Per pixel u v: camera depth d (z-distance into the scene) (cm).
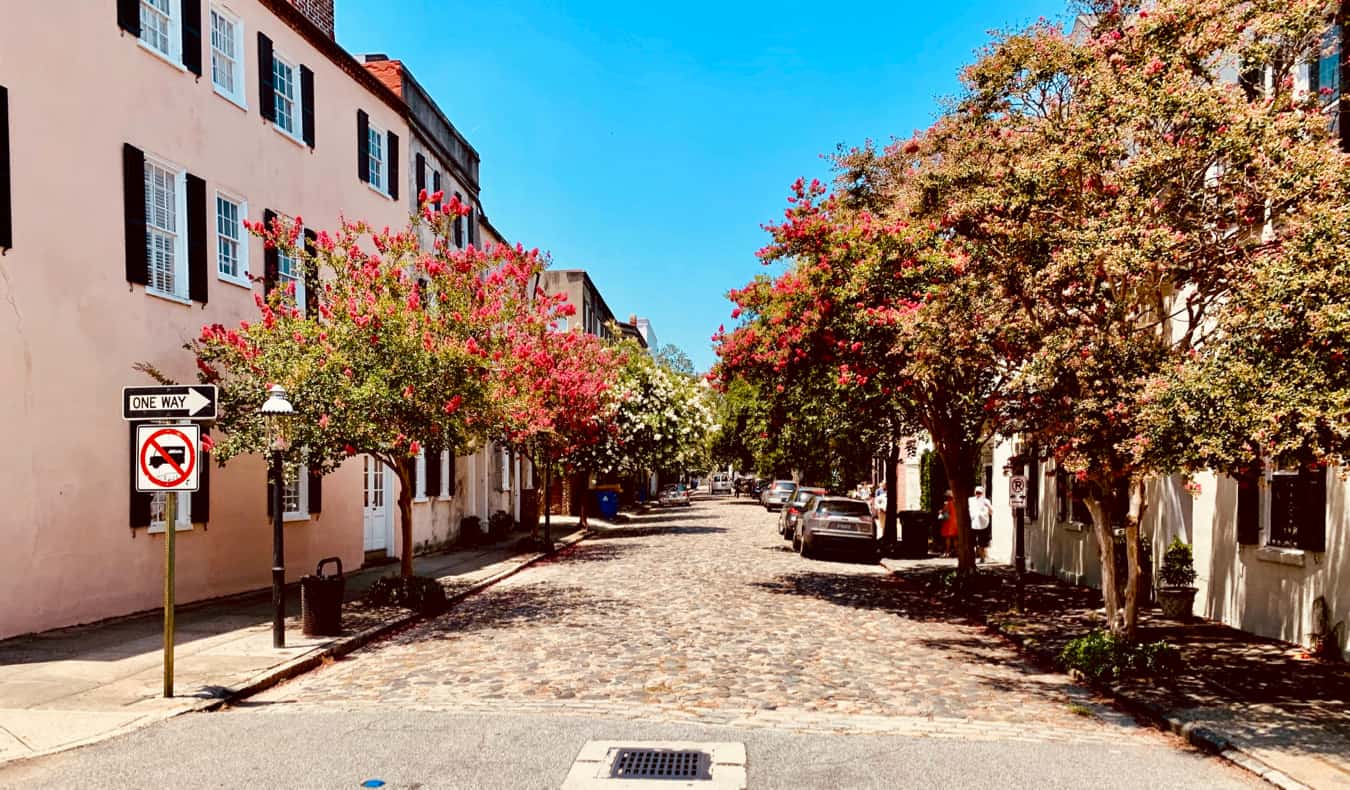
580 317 4834
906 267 1365
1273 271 671
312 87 1781
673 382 3656
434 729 715
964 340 980
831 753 661
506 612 1370
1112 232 797
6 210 1051
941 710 812
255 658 967
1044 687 915
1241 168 820
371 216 2038
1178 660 920
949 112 1184
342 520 1864
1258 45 893
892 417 1939
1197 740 711
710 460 5234
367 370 1230
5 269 1050
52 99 1122
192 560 1387
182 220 1379
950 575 1639
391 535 2148
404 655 1045
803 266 1547
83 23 1176
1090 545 1695
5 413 1047
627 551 2438
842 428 2328
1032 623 1268
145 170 1311
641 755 646
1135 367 816
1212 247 841
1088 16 1170
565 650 1062
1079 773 624
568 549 2508
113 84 1227
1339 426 591
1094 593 1609
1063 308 896
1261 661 993
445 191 2575
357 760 631
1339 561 1005
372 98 2059
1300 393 619
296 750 656
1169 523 1449
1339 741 688
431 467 2311
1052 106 1070
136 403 819
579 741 682
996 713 805
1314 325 619
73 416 1146
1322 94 983
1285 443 623
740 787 581
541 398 1741
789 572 1969
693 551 2431
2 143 1048
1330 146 815
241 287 1516
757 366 1612
